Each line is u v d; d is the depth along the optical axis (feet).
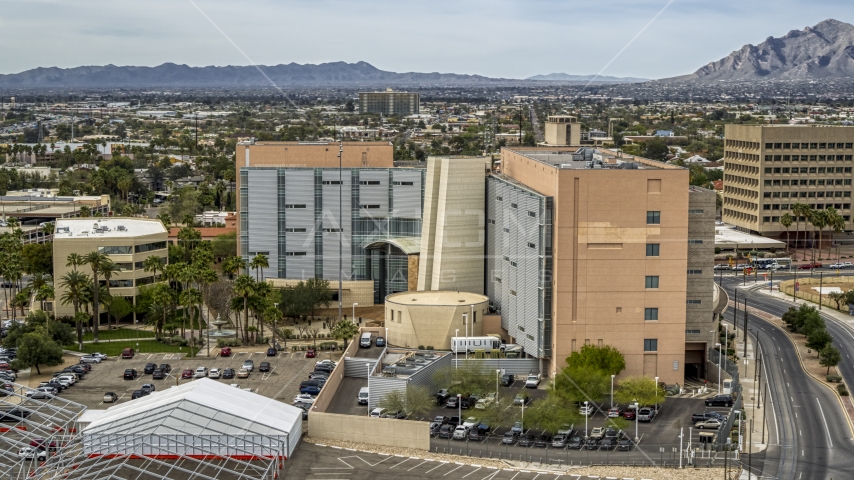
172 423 568.41
